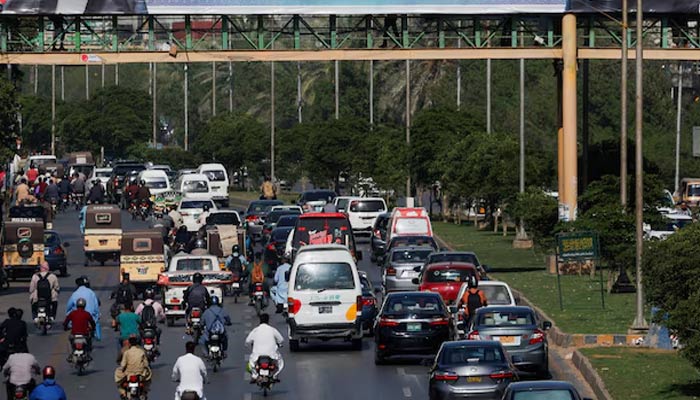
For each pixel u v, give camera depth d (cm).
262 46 11106
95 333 7269
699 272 5278
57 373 6656
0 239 10569
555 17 11250
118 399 5847
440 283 8356
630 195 9700
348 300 7312
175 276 8525
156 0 10944
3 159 12344
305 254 7388
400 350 6688
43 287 8094
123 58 10875
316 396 5850
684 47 11475
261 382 5884
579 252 8550
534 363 6144
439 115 17738
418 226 11925
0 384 6125
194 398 4494
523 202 11719
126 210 17825
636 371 6019
